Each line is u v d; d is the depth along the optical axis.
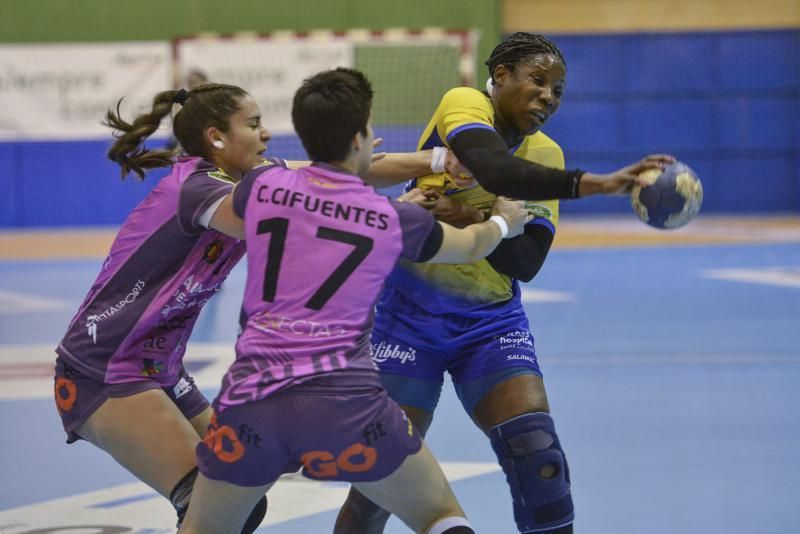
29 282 39.25
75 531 13.14
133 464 10.32
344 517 10.98
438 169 10.84
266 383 8.57
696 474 15.34
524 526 10.22
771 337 26.48
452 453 16.86
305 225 8.84
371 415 8.64
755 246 47.72
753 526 13.02
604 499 14.27
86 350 10.40
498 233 9.71
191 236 10.15
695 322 28.84
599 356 24.59
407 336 10.84
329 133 9.01
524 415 10.16
